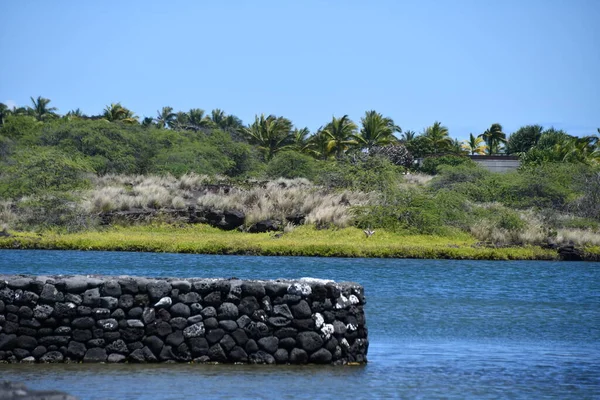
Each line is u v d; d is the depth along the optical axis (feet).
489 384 127.44
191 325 128.06
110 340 126.93
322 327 130.11
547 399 118.11
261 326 128.77
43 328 126.11
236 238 406.82
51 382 113.39
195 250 368.07
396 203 453.17
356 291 134.51
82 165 493.77
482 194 539.29
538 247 424.46
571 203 532.73
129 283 127.75
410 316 207.10
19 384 67.26
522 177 559.38
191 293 128.57
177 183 513.45
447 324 195.00
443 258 389.60
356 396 114.21
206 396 109.60
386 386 121.08
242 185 524.52
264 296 129.08
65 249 363.76
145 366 125.18
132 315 127.44
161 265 309.01
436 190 508.94
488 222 456.86
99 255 342.85
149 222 431.02
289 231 425.28
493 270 341.62
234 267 311.47
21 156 488.02
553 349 164.04
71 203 422.82
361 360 134.82
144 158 616.39
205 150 643.45
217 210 444.55
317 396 112.78
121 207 441.27
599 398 119.34
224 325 128.26
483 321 202.18
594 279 317.22
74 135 596.29
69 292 126.82
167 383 115.55
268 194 472.44
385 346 161.17
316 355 129.70
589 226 489.26
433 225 439.22
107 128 609.42
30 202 417.28
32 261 309.83
